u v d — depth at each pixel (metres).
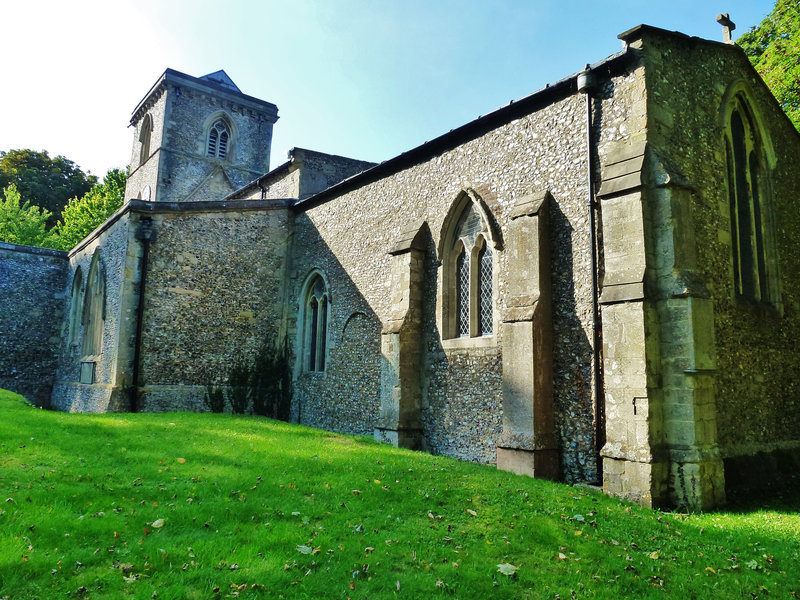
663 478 7.15
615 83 8.55
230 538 4.96
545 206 9.22
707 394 7.37
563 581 4.77
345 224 14.69
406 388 11.40
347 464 8.11
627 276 7.66
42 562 4.16
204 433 9.95
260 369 15.60
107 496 5.83
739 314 8.95
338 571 4.54
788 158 11.32
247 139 27.72
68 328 19.75
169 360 14.31
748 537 5.98
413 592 4.33
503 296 9.98
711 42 9.11
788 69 15.69
